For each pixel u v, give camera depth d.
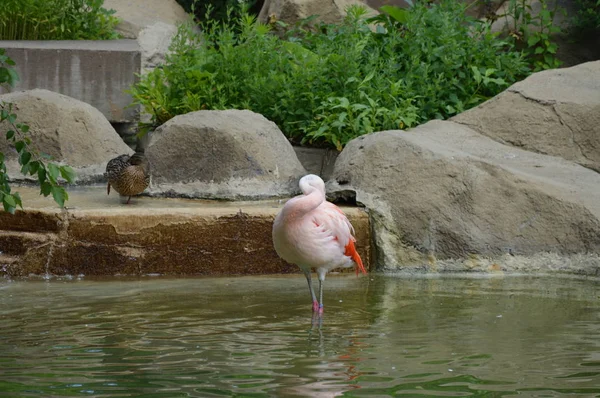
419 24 12.25
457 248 8.48
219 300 6.84
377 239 8.60
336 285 7.66
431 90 11.46
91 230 8.06
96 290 7.26
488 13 14.16
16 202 6.25
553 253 8.40
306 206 6.32
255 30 12.73
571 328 5.79
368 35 12.00
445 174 8.80
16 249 8.09
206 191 9.88
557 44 13.86
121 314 6.21
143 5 19.30
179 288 7.39
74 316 6.13
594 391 4.29
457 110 11.55
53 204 8.86
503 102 10.48
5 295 6.99
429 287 7.53
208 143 10.09
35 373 4.58
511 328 5.79
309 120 11.31
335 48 12.34
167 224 8.15
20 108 11.41
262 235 8.29
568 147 9.91
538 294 7.14
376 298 6.98
